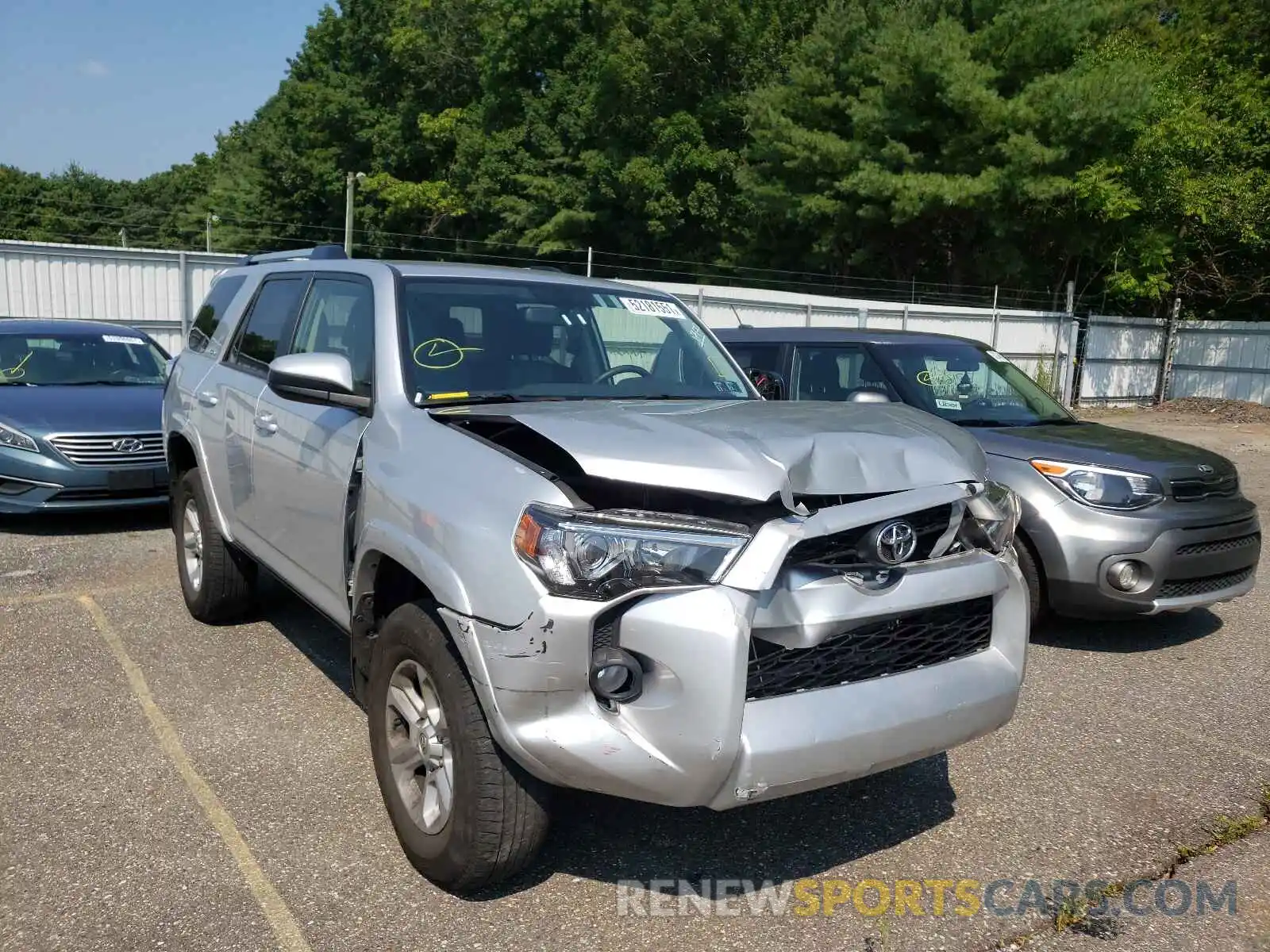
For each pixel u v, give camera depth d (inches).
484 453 125.2
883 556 117.6
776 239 1467.8
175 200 3356.3
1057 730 187.2
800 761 112.3
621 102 1562.5
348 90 2171.5
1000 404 275.1
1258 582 303.7
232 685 193.2
